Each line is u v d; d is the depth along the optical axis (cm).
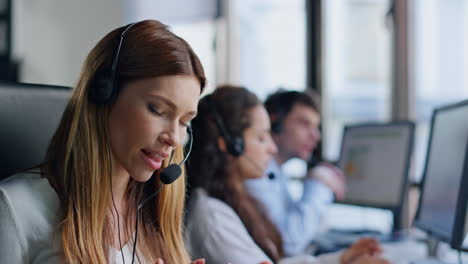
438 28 269
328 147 301
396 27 274
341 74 300
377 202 203
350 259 156
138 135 85
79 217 85
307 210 196
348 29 296
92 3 311
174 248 102
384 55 288
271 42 311
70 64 309
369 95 294
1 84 102
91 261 84
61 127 90
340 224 258
